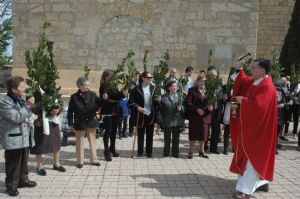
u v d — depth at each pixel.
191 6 14.78
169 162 7.74
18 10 15.20
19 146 5.49
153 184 6.18
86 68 7.80
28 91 5.95
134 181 6.33
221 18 14.70
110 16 15.15
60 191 5.76
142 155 8.28
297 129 12.12
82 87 7.11
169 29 14.93
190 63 14.91
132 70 8.04
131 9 15.05
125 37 15.17
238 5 14.59
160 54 15.04
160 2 14.90
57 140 6.84
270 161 5.57
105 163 7.56
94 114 7.18
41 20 15.20
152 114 8.07
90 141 7.34
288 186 6.20
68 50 15.31
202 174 6.84
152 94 8.13
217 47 14.77
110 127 7.76
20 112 5.39
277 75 9.10
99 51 15.27
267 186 5.88
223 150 8.80
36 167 7.14
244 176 5.49
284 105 9.57
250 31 14.62
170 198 5.51
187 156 8.33
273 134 5.52
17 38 15.25
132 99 8.12
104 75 7.72
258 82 5.64
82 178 6.48
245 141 5.49
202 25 14.79
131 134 10.63
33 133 6.20
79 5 15.15
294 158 8.38
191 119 8.06
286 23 17.08
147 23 15.04
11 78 5.54
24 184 5.91
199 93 8.13
